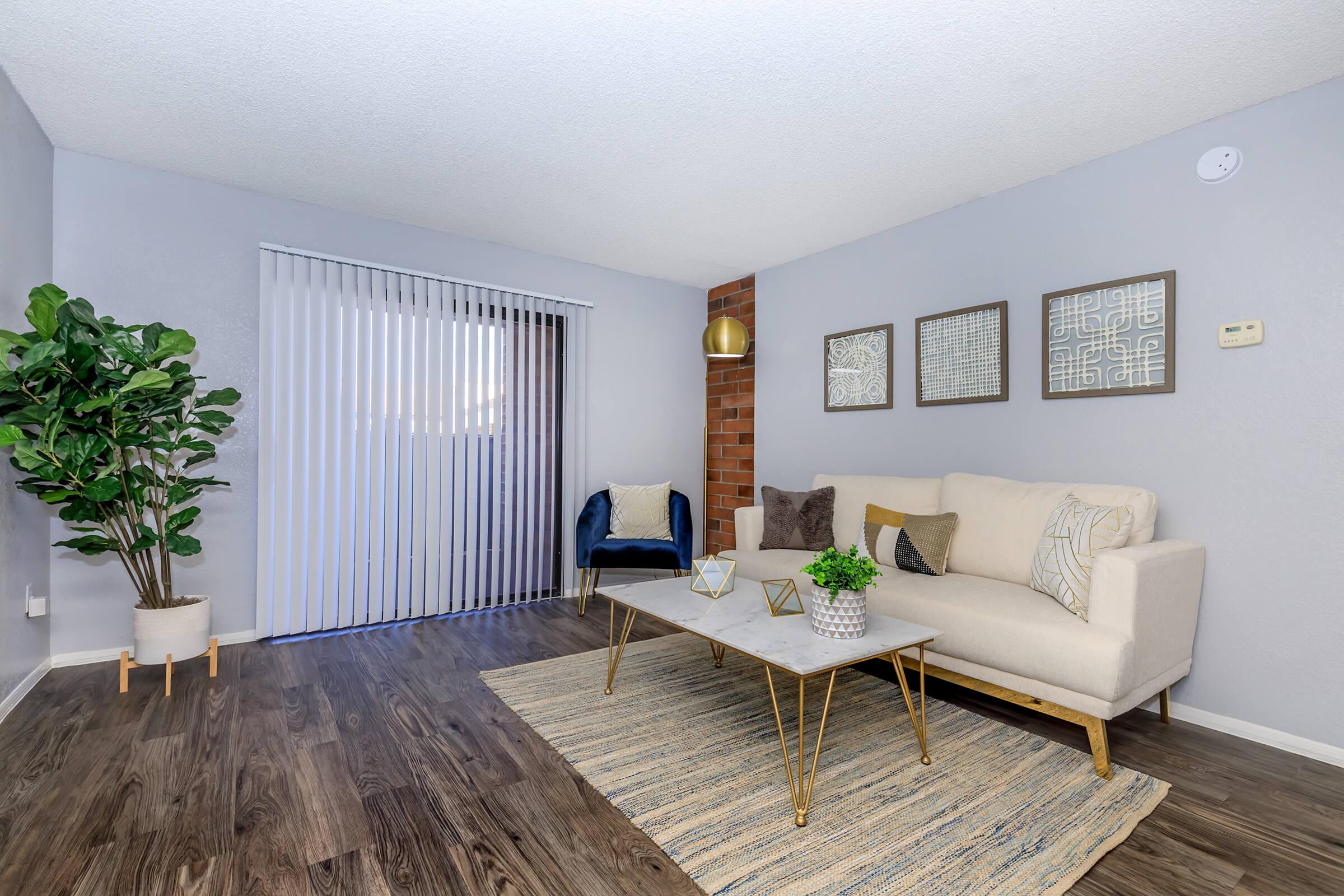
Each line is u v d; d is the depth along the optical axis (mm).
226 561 3229
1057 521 2494
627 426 4793
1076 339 2910
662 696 2637
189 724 2311
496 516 4082
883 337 3838
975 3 1859
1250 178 2395
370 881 1484
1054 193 3023
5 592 2385
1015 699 2266
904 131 2639
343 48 2107
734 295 5000
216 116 2568
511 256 4195
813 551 3574
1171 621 2295
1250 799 1893
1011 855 1596
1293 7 1846
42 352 2131
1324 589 2201
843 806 1813
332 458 3475
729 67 2197
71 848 1579
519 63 2184
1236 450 2416
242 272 3258
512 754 2125
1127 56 2105
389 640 3371
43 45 2100
